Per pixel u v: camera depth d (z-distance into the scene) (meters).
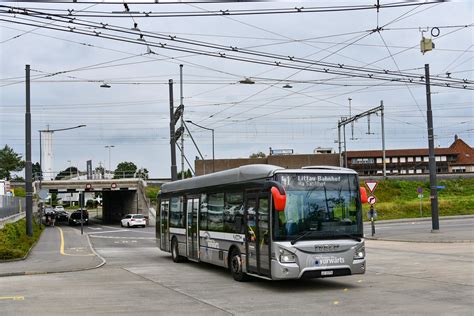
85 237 40.44
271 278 13.50
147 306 11.69
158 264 21.42
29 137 34.41
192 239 19.92
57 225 69.62
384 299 11.83
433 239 29.34
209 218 18.27
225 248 16.77
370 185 35.59
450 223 45.16
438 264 18.47
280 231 13.44
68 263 21.88
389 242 30.52
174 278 16.81
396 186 70.12
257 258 14.41
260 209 14.33
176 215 22.00
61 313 10.96
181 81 36.78
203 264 21.17
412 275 15.84
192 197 20.09
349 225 13.96
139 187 71.75
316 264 13.45
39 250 28.75
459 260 19.56
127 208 77.69
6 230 28.33
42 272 19.23
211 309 11.17
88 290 14.39
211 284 15.27
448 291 12.66
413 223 47.91
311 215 13.70
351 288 13.75
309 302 11.80
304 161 95.38
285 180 13.73
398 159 126.44
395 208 58.38
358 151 127.75
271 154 97.56
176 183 22.33
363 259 13.97
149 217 66.56
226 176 16.95
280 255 13.34
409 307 10.72
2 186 43.22
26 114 34.22
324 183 13.99
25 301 12.62
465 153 129.62
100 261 22.44
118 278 17.06
